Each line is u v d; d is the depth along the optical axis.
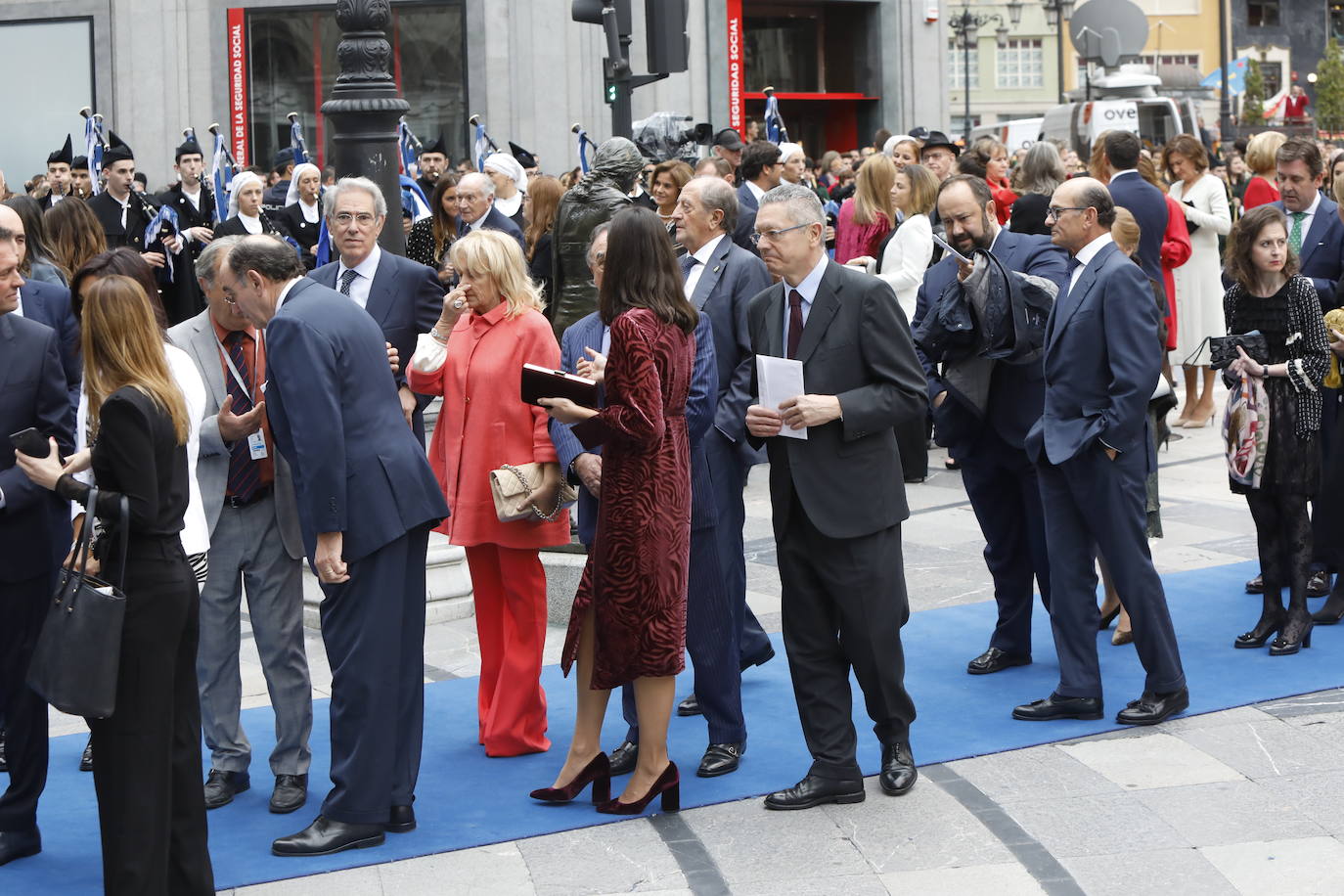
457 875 4.95
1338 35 65.38
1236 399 7.06
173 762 4.59
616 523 5.18
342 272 6.54
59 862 5.22
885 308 5.35
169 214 9.59
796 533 5.46
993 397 6.66
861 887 4.76
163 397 4.39
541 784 5.76
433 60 22.88
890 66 26.77
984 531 6.93
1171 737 5.98
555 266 7.86
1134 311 5.98
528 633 6.06
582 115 22.84
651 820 5.37
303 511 5.07
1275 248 6.92
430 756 6.11
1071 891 4.68
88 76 23.16
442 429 6.29
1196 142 12.17
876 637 5.39
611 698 6.81
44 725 5.25
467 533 6.02
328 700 6.78
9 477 5.14
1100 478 6.05
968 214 6.75
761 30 26.55
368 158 7.95
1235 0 63.75
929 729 6.19
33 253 7.07
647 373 5.02
